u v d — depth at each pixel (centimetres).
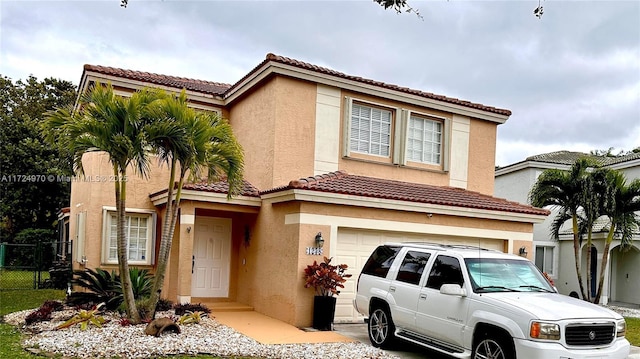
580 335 702
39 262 1892
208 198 1318
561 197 1878
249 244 1448
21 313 1192
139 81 1525
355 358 884
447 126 1692
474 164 1747
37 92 3334
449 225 1405
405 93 1584
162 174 1548
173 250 1405
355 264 1287
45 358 784
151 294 1042
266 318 1271
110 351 827
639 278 2172
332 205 1234
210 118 1052
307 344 978
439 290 857
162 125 938
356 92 1523
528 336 691
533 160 2430
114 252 1485
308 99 1445
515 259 907
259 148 1466
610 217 1867
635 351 1053
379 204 1275
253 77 1478
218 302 1440
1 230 3106
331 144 1473
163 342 891
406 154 1609
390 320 956
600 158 2764
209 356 846
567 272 2355
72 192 1903
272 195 1291
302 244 1189
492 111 1761
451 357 916
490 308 756
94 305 1115
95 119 941
